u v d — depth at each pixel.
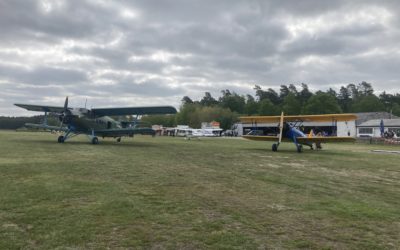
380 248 3.47
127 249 3.27
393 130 45.59
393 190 6.76
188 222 4.18
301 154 16.03
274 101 109.88
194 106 100.12
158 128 71.69
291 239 3.66
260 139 20.28
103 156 12.08
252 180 7.55
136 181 6.97
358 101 94.12
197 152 15.40
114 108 19.94
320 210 4.93
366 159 13.85
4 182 6.45
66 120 20.03
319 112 74.00
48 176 7.25
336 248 3.44
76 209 4.61
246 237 3.68
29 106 19.95
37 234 3.59
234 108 108.31
